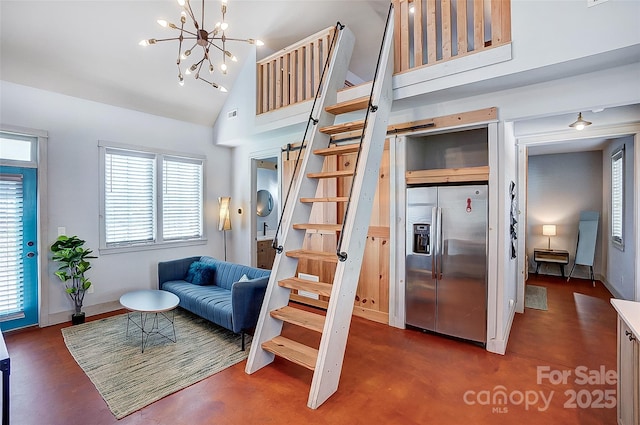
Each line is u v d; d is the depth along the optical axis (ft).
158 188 15.66
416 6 10.23
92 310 13.51
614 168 17.20
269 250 20.53
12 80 11.50
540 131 14.30
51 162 12.38
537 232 21.86
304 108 13.08
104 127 13.84
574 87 8.74
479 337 10.39
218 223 18.25
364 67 18.79
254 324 10.44
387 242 12.56
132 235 14.94
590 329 11.93
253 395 7.66
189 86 15.25
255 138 16.39
